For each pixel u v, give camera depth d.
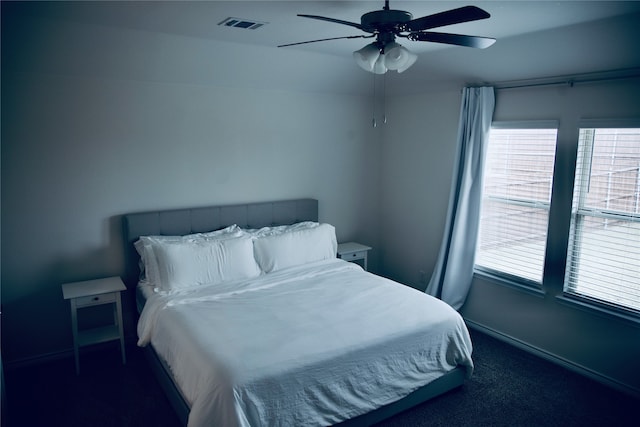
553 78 3.42
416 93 4.67
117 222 3.74
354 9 2.66
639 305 3.13
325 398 2.46
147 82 3.71
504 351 3.79
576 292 3.49
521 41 3.25
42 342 3.54
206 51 3.58
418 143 4.73
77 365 3.35
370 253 5.32
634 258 3.13
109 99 3.58
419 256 4.88
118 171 3.69
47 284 3.52
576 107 3.32
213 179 4.15
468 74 3.93
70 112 3.44
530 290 3.72
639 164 3.04
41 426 2.75
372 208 5.29
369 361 2.62
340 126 4.88
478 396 3.10
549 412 2.92
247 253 3.79
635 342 3.12
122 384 3.22
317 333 2.70
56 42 3.09
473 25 2.93
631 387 3.14
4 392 2.78
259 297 3.31
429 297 3.32
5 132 3.23
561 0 2.42
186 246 3.55
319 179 4.83
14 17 2.82
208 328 2.75
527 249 3.81
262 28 3.11
